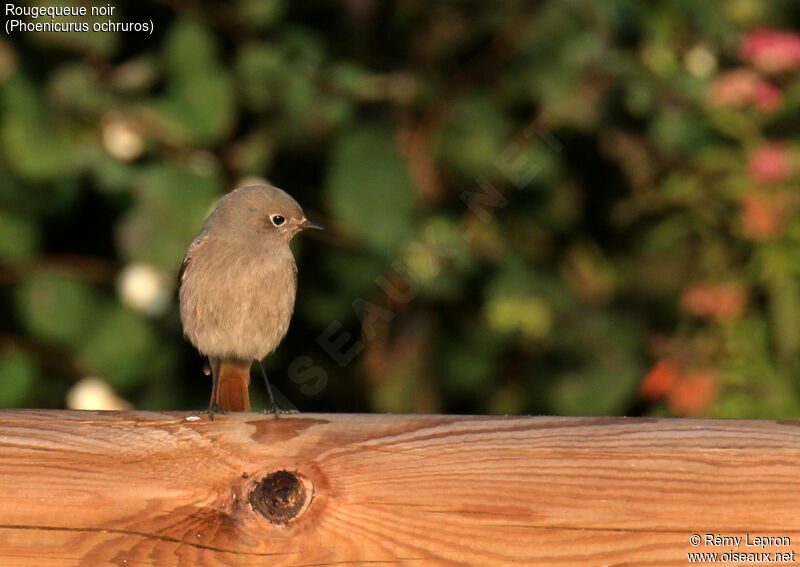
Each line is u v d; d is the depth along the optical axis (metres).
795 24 14.30
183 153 11.01
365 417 5.65
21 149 10.43
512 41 11.66
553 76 11.71
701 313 12.36
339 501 5.51
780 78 12.48
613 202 13.01
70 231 11.17
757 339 12.23
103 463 5.52
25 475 5.50
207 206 10.73
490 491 5.55
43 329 10.96
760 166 11.79
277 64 10.66
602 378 12.48
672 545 5.54
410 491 5.52
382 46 11.70
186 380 11.25
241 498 5.48
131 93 10.82
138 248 10.52
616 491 5.57
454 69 11.80
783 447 5.59
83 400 10.98
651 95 12.04
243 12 10.80
